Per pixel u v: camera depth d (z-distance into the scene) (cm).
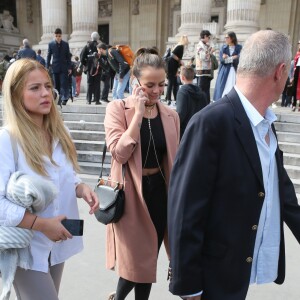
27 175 163
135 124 215
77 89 1489
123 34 2411
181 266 148
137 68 224
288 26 1920
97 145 677
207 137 146
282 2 1917
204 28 1430
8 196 159
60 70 907
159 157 233
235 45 811
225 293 152
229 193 148
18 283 170
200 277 151
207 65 826
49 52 908
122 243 228
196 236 148
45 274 172
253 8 1331
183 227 148
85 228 416
